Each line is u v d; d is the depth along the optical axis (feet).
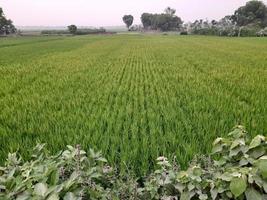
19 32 488.44
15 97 35.45
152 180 12.56
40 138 21.97
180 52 116.16
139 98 34.86
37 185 9.66
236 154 11.15
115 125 24.41
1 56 105.19
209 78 49.39
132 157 18.12
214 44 174.50
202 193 10.70
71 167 12.39
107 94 37.40
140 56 100.48
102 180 13.43
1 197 10.07
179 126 23.62
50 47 158.61
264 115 26.58
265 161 9.69
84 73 57.77
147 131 24.27
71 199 9.43
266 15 509.35
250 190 9.71
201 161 15.87
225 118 25.86
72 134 22.04
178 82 46.16
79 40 250.57
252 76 50.24
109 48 145.48
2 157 19.07
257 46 151.84
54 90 39.75
